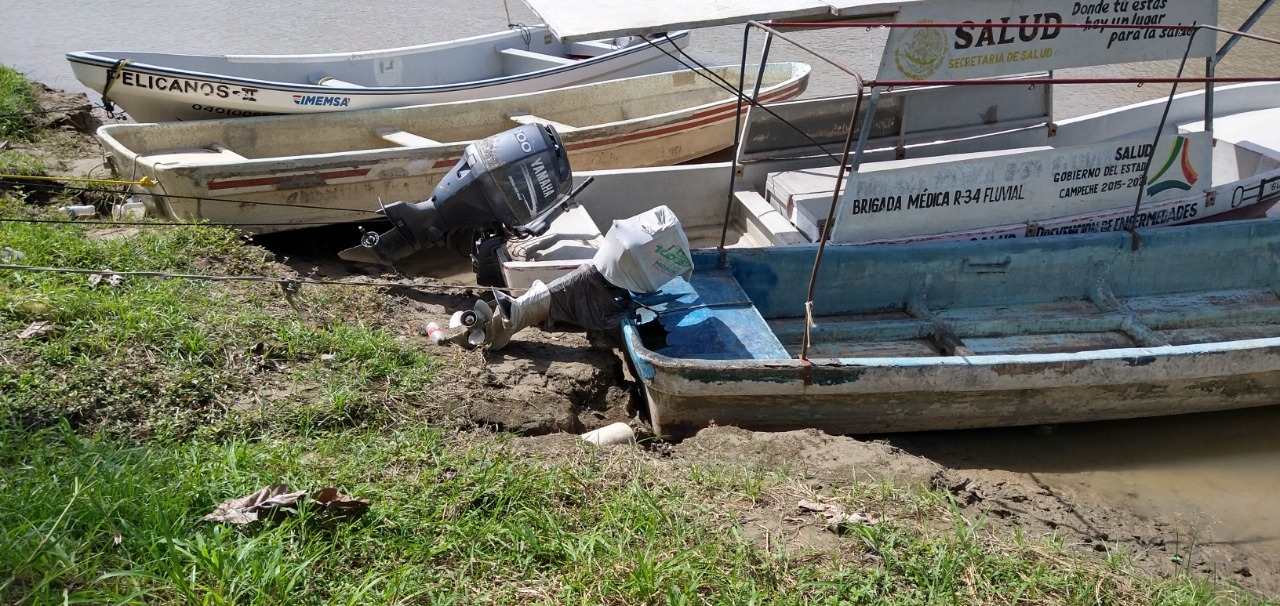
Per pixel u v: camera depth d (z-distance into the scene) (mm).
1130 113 7793
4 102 8461
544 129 5848
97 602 2803
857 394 4605
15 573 2803
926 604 3191
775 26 4918
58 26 12906
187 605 2838
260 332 4695
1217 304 6023
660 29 4812
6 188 6578
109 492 3217
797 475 4004
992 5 5805
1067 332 5738
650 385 4488
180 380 4160
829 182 6324
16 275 4840
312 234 7137
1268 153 7105
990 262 5855
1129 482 4648
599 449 4031
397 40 12406
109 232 5883
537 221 5824
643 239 4836
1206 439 5043
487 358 5043
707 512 3598
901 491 3908
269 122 7250
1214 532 4242
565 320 5066
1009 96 7367
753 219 6480
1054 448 4926
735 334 4992
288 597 2922
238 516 3191
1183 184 6277
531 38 9906
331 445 3834
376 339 4832
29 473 3346
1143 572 3670
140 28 12828
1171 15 6113
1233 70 10391
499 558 3234
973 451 4859
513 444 4043
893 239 5844
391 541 3246
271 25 13023
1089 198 6125
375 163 6582
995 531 3762
